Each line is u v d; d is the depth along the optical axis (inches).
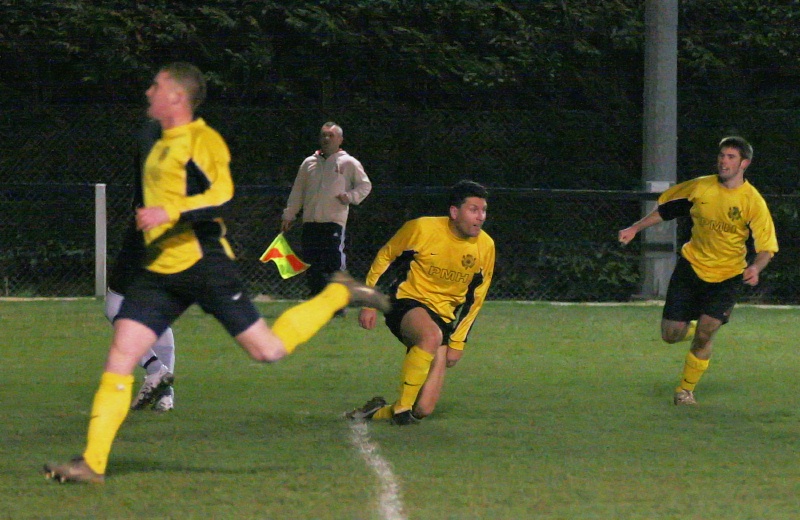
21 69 1528.1
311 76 1547.7
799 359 1056.2
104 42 1502.2
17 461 639.8
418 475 621.3
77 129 1530.5
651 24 1505.9
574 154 1588.3
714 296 850.8
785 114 1593.3
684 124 1609.3
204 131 578.9
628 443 707.4
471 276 766.5
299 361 1018.7
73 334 1160.2
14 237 1509.6
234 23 1508.4
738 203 850.8
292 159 1546.5
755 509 561.9
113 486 587.5
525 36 1574.8
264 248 1515.7
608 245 1552.7
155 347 790.5
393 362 1017.5
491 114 1565.0
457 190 758.5
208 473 619.2
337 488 591.8
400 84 1569.9
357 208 1526.8
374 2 1547.7
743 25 1612.9
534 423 766.5
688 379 839.1
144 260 584.1
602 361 1035.3
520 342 1143.6
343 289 612.1
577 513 551.8
